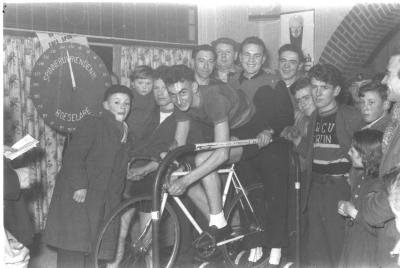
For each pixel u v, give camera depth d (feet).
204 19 19.22
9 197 8.90
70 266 11.00
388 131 8.99
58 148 16.70
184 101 11.23
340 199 11.64
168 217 12.27
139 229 12.73
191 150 10.52
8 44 15.67
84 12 16.87
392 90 8.90
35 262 13.94
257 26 19.35
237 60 15.42
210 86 11.47
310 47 18.31
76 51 13.73
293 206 12.66
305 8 18.38
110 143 11.15
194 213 12.49
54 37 16.16
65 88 13.62
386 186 7.94
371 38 18.31
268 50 19.22
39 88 13.44
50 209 10.96
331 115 11.77
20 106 15.96
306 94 12.84
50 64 13.52
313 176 12.04
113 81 16.42
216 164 11.02
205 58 14.21
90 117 11.23
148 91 13.80
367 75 13.05
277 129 12.66
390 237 8.41
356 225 9.59
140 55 18.03
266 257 13.03
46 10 16.19
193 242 11.77
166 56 18.57
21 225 9.36
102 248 10.75
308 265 12.34
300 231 12.09
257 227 12.74
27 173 10.05
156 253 10.13
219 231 11.69
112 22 17.46
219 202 11.71
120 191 11.39
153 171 12.16
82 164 10.80
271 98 12.73
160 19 18.43
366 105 11.05
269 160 12.37
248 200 12.68
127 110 11.69
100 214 10.89
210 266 12.28
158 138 12.68
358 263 9.43
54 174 16.63
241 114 12.28
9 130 15.83
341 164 11.66
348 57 18.49
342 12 18.08
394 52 9.14
